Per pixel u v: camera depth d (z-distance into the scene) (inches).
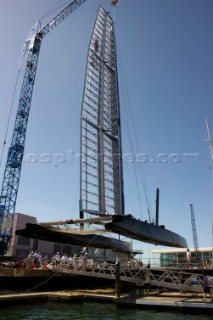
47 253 3363.7
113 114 1883.6
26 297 869.2
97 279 1411.2
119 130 1865.2
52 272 1114.1
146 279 960.9
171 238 1055.6
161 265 1364.4
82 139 1582.2
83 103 1675.7
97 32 2021.4
